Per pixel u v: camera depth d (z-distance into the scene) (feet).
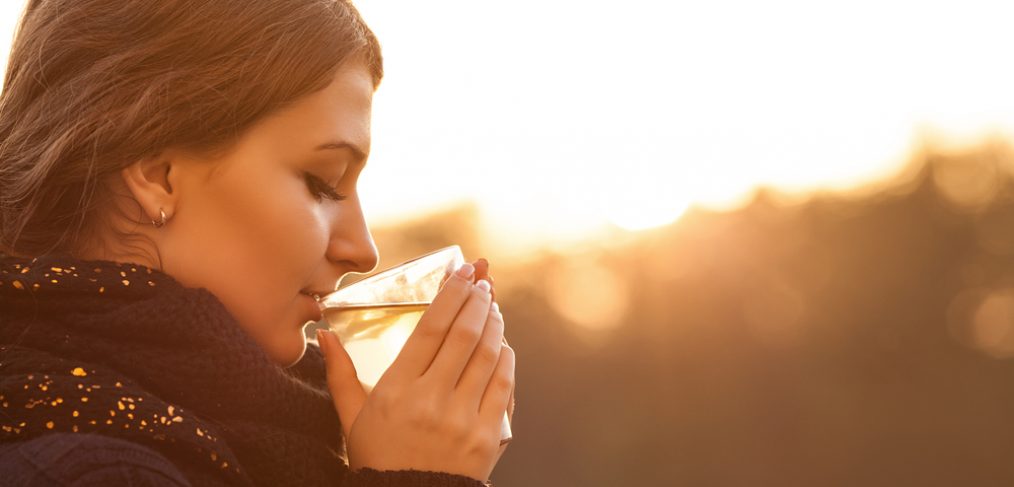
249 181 5.23
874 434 80.12
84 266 5.05
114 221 5.28
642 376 79.97
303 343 5.58
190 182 5.23
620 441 76.48
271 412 5.28
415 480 5.19
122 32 5.31
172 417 4.75
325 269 5.54
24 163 5.37
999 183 92.38
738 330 81.41
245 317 5.33
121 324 4.97
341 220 5.56
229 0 5.30
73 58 5.35
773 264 85.76
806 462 79.15
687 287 82.79
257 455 5.10
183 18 5.26
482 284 5.70
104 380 4.81
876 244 88.28
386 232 82.23
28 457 4.37
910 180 92.68
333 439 5.67
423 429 5.34
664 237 83.10
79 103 5.25
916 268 87.86
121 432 4.64
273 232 5.26
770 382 80.28
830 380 82.48
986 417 81.30
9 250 5.40
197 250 5.23
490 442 5.44
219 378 5.07
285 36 5.29
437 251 5.96
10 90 5.56
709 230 84.69
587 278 83.15
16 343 4.92
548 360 80.59
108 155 5.16
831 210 89.04
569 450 76.95
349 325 5.68
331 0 5.52
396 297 5.72
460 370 5.46
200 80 5.19
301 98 5.30
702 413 78.89
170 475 4.44
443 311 5.53
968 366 84.28
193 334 5.05
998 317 86.48
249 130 5.24
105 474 4.30
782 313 83.66
